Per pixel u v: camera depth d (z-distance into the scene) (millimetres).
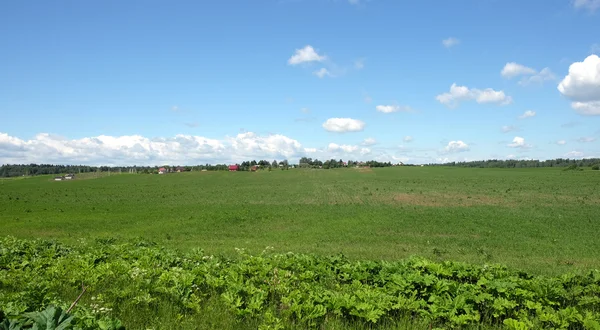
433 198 50500
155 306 9031
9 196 61219
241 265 12023
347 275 11680
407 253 19547
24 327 5113
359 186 70438
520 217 33750
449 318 8438
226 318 8484
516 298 9523
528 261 17531
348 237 25219
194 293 9930
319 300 9039
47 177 123625
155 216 36719
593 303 9539
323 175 105688
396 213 37156
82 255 14742
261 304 9055
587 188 59719
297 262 13109
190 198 55031
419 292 10117
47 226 30938
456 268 11867
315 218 34406
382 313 8352
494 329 8312
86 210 42094
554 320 8172
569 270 14898
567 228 28031
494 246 22094
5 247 15836
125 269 11508
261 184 80688
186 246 21375
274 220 33531
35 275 11234
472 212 37656
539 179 78000
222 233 27281
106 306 8680
